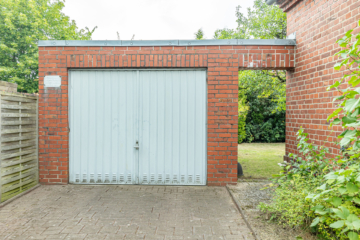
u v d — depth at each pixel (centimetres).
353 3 353
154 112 508
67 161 505
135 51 497
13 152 425
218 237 295
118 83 509
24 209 377
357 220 180
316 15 443
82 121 509
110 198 429
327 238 261
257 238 280
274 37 945
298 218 276
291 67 512
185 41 494
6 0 1388
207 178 502
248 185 494
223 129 496
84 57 496
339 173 184
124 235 299
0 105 389
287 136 558
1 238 290
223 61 495
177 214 362
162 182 508
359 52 197
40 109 500
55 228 316
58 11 1642
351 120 187
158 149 508
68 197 432
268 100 1422
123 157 509
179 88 508
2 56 1409
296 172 348
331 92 405
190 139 507
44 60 498
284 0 542
